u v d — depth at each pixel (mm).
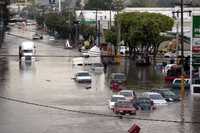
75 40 134125
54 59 103562
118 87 63156
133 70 84188
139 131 39125
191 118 46031
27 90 62000
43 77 74688
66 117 46656
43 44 125125
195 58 60938
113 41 102000
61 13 178875
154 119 44281
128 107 47812
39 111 49469
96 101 54375
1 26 120375
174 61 84250
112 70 84188
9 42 124062
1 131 41562
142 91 60781
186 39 93500
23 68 86312
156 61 96375
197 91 60500
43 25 183375
